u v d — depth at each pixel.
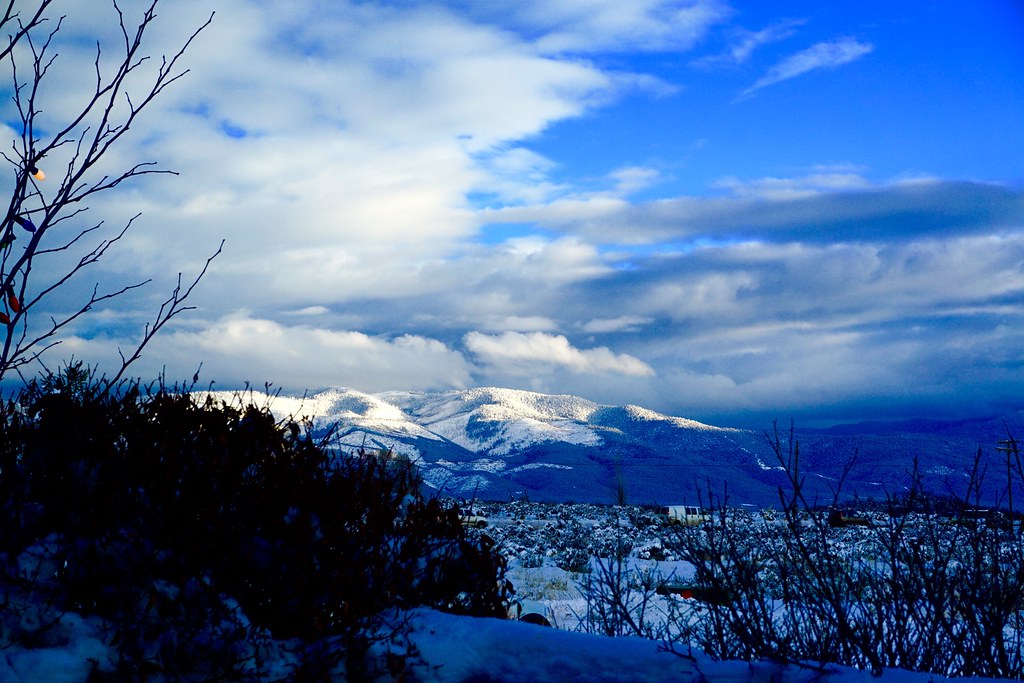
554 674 4.52
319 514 4.91
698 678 4.31
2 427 4.73
